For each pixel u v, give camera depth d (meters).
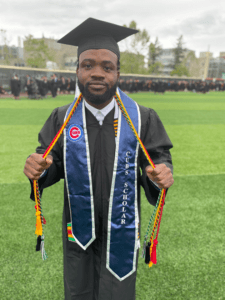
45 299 1.84
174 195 3.55
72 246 1.30
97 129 1.18
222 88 37.78
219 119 10.28
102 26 1.07
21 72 20.22
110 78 1.07
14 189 3.62
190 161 5.05
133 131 1.15
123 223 1.21
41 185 1.25
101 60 1.05
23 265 2.17
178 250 2.39
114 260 1.25
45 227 2.70
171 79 33.38
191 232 2.68
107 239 1.22
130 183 1.18
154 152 1.23
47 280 2.02
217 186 3.87
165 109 13.16
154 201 1.28
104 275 1.29
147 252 1.30
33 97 17.20
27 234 2.59
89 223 1.22
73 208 1.22
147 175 1.15
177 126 8.62
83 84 1.09
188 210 3.14
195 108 13.84
